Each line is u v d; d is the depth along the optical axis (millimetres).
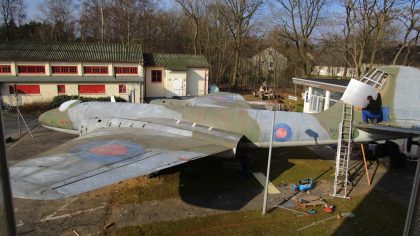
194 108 15477
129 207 11367
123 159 9828
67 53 33906
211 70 57688
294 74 53594
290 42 52906
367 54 41750
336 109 14586
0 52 31672
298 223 10508
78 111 16594
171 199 12078
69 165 8680
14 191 6754
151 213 10977
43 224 10094
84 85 33188
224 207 11547
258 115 14641
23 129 22594
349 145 12797
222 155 13359
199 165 15703
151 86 39562
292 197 12516
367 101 12242
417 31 33438
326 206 11430
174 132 13945
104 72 34969
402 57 39844
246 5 50719
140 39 60469
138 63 35688
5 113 28109
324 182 14148
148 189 12859
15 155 16859
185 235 9648
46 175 7746
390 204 12070
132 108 16047
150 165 9656
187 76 40812
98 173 8367
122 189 12820
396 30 39062
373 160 17203
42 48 33750
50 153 9703
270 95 42188
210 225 10258
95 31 62906
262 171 15305
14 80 30625
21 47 33125
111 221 10375
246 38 56531
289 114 14742
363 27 36062
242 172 15016
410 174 15352
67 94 32625
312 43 45406
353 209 11609
